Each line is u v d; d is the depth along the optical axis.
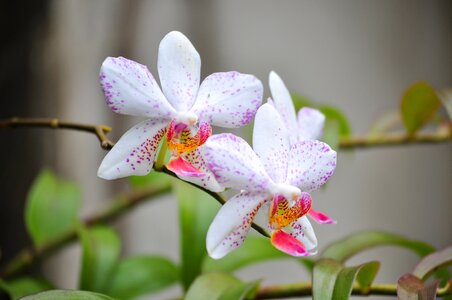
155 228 0.82
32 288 0.51
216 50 0.84
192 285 0.44
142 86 0.42
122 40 0.79
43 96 0.69
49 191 0.56
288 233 0.43
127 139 0.42
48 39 0.68
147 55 0.80
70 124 0.45
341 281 0.42
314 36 0.89
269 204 0.42
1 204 0.66
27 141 0.67
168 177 0.57
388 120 0.59
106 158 0.42
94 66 0.76
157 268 0.53
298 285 0.46
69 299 0.41
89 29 0.74
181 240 0.50
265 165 0.42
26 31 0.66
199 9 0.84
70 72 0.72
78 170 0.74
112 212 0.57
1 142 0.66
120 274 0.52
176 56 0.42
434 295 0.42
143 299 0.80
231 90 0.43
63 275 0.72
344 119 0.58
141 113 0.42
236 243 0.41
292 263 0.87
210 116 0.43
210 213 0.51
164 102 0.42
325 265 0.43
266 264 0.87
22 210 0.66
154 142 0.43
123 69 0.41
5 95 0.66
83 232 0.53
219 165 0.40
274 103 0.44
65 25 0.71
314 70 0.89
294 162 0.42
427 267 0.45
